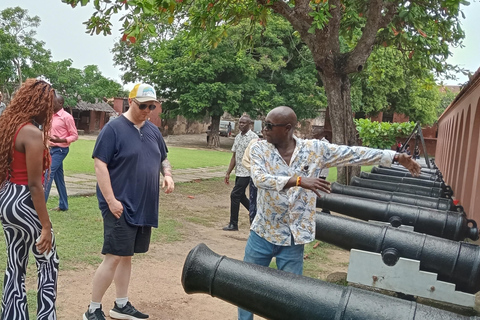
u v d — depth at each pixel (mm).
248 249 3352
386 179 9055
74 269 4887
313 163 3158
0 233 5754
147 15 6535
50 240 3074
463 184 10625
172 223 7645
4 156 2961
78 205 7887
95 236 6113
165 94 30938
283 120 3121
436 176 10367
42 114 3068
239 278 2844
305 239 3166
